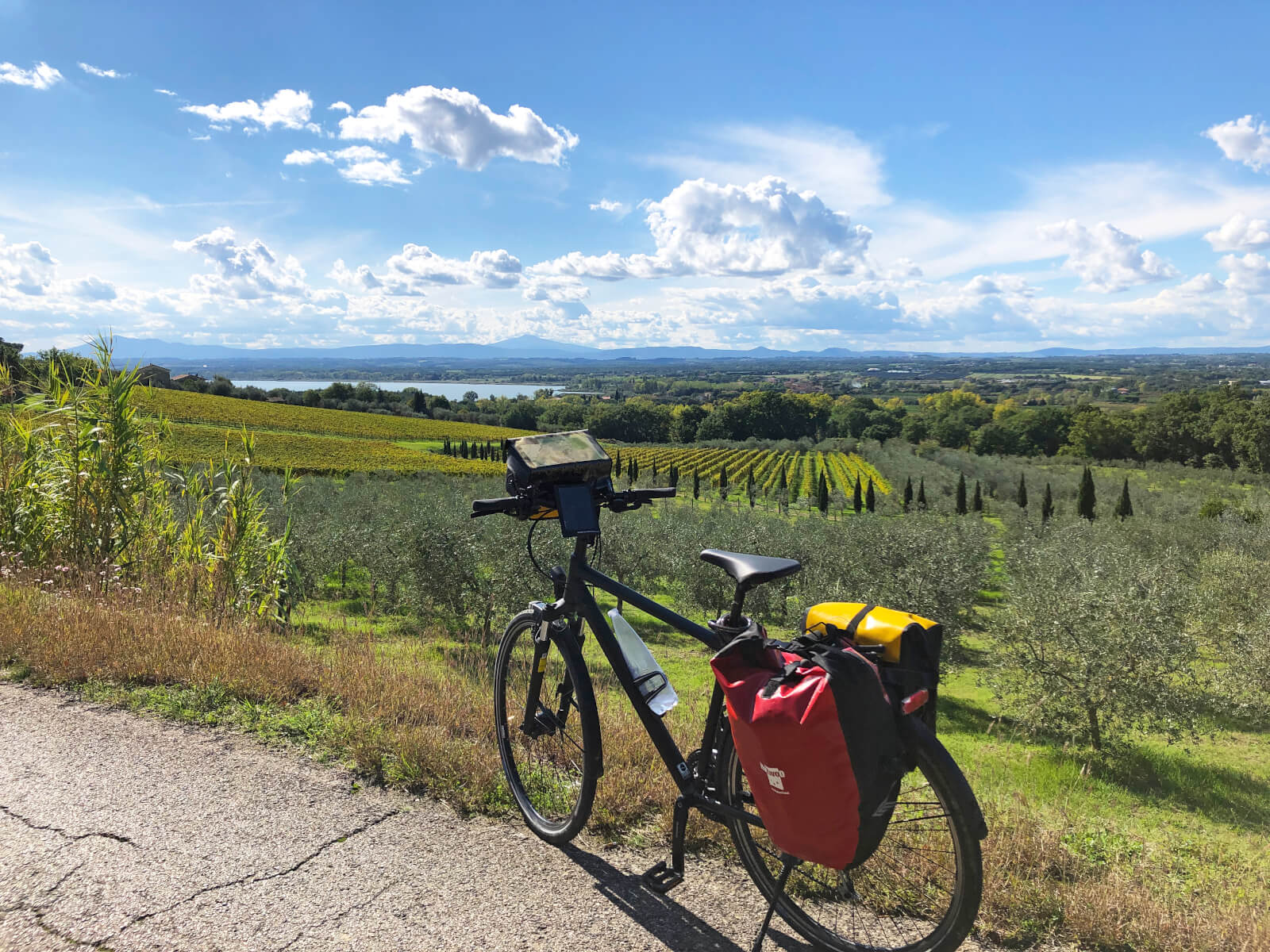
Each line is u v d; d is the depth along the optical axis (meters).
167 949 1.85
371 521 25.03
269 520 16.25
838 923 1.97
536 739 2.75
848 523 26.44
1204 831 7.21
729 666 1.81
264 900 2.05
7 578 5.63
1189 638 12.29
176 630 4.31
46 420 6.80
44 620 4.39
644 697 2.21
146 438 7.21
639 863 2.29
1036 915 2.04
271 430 93.50
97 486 6.65
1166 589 12.70
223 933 1.91
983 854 2.31
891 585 17.38
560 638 2.45
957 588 17.39
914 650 1.68
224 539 6.66
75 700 3.54
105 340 6.71
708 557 2.14
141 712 3.40
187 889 2.09
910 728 1.65
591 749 2.31
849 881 2.04
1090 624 12.10
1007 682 12.88
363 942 1.89
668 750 2.16
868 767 1.59
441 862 2.27
